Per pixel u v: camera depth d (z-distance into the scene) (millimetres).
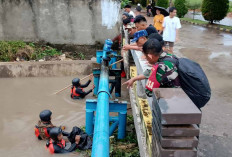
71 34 9203
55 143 4328
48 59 8664
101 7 9047
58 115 5637
